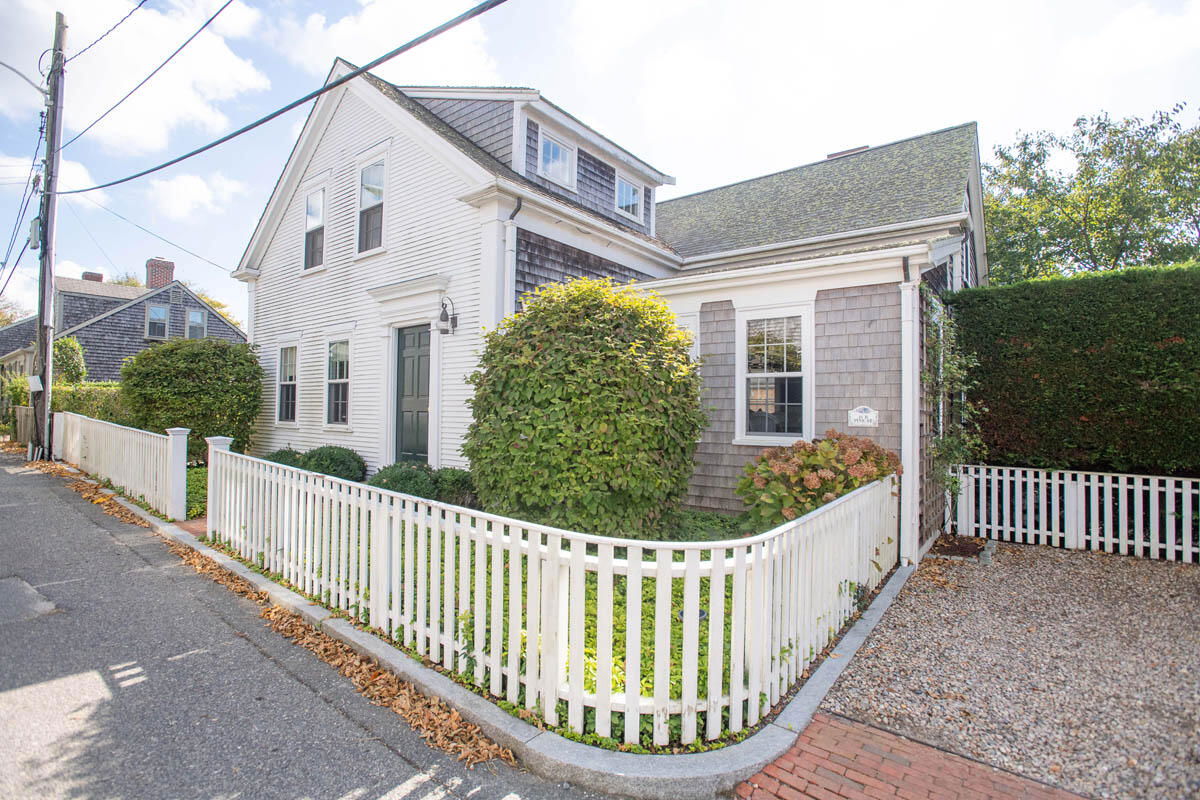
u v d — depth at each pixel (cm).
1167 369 658
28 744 279
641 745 280
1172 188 1645
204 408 1088
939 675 368
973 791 256
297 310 1155
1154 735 299
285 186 1184
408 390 933
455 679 340
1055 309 724
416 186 910
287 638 414
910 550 621
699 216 1396
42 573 535
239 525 590
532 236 834
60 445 1252
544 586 299
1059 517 707
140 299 2384
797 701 325
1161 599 508
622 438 512
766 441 734
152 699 325
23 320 2759
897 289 653
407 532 386
